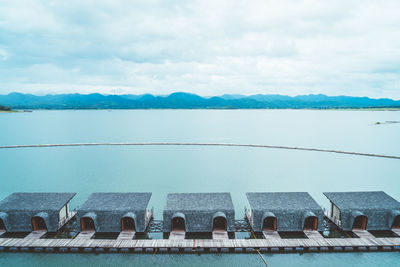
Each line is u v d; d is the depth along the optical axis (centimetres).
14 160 9650
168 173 7906
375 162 9444
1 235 3594
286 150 11850
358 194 3950
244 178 7394
